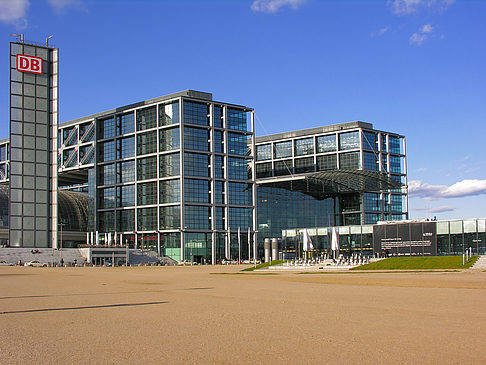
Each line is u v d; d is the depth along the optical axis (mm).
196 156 168250
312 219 196875
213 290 37531
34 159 153875
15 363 13016
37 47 157000
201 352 14172
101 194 184250
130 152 177875
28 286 43781
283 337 16281
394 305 25172
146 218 171250
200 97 171750
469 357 13297
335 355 13617
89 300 29578
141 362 13070
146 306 25906
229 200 172250
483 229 106812
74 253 148625
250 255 170625
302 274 67312
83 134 195250
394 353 13789
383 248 120188
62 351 14445
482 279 47031
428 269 74062
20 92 153875
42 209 153500
